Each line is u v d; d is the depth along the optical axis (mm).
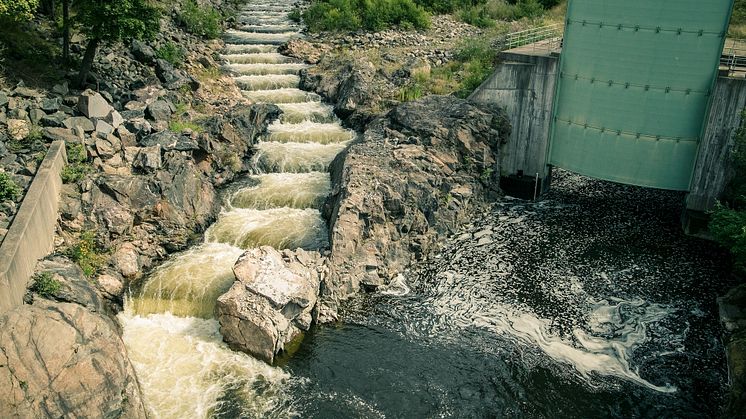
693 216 35938
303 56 55125
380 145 38406
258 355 25953
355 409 23625
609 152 37125
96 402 21156
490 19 68062
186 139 36938
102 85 39094
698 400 24344
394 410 23656
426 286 31062
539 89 39281
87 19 35562
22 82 35281
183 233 32750
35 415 19953
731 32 46688
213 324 27578
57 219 29516
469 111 40156
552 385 25016
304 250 30719
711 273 32469
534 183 40969
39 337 21484
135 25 36469
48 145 32469
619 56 34531
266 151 41250
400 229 33156
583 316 29094
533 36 49656
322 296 28984
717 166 34812
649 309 29609
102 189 31391
